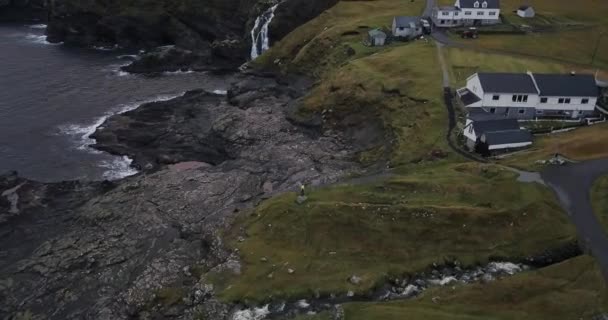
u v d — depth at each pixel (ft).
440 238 228.22
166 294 221.05
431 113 319.88
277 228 242.78
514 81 315.17
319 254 228.84
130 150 348.18
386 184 266.57
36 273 236.84
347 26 447.01
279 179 300.40
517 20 458.09
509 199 241.14
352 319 191.72
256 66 463.01
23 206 283.18
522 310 189.47
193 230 258.98
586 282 195.83
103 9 545.44
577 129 304.50
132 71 481.87
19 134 365.20
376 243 229.66
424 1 506.07
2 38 559.38
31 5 626.23
